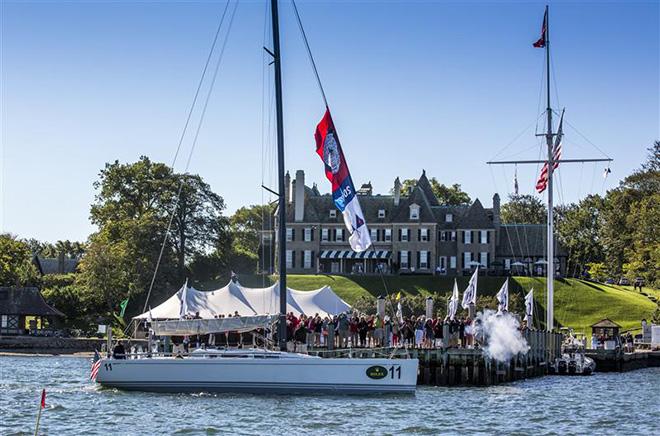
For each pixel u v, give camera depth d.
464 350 65.25
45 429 42.62
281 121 56.38
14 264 148.12
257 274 160.38
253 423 44.50
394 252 172.25
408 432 42.91
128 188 155.38
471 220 172.00
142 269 135.25
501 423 46.66
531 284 147.75
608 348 98.75
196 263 153.38
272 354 53.62
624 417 50.72
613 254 185.38
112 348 61.56
